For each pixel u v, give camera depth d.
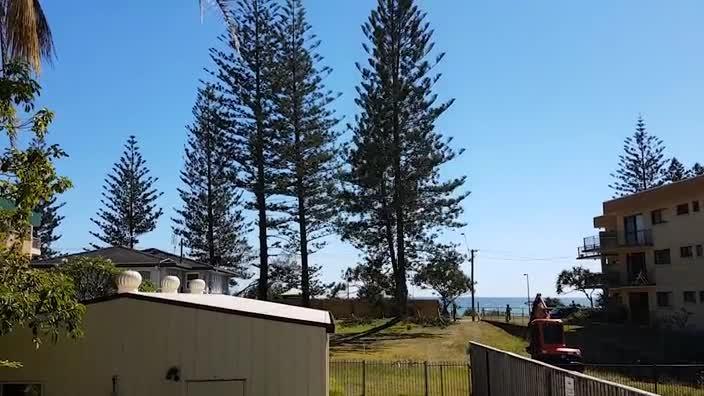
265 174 43.94
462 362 24.70
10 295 8.05
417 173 41.84
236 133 43.84
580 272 50.03
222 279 46.72
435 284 42.84
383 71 42.09
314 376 11.01
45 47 9.46
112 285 20.14
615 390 8.12
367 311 47.03
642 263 44.44
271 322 11.10
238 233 52.53
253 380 10.97
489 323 47.47
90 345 11.00
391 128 42.66
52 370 10.93
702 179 37.34
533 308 25.20
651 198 42.22
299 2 43.88
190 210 51.97
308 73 43.75
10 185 8.66
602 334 38.09
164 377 10.91
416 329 40.94
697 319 37.72
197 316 11.08
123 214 54.81
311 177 44.00
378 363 24.14
